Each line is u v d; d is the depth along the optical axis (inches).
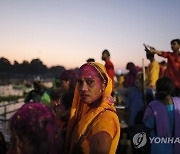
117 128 67.0
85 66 74.4
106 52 291.6
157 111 120.1
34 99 233.8
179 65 234.7
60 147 53.4
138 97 243.1
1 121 179.3
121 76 450.9
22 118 48.2
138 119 236.8
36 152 48.5
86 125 68.6
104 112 68.5
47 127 49.1
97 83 73.0
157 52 239.0
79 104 78.3
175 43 234.1
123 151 102.0
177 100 122.4
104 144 62.9
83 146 68.3
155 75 281.1
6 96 510.0
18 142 48.8
